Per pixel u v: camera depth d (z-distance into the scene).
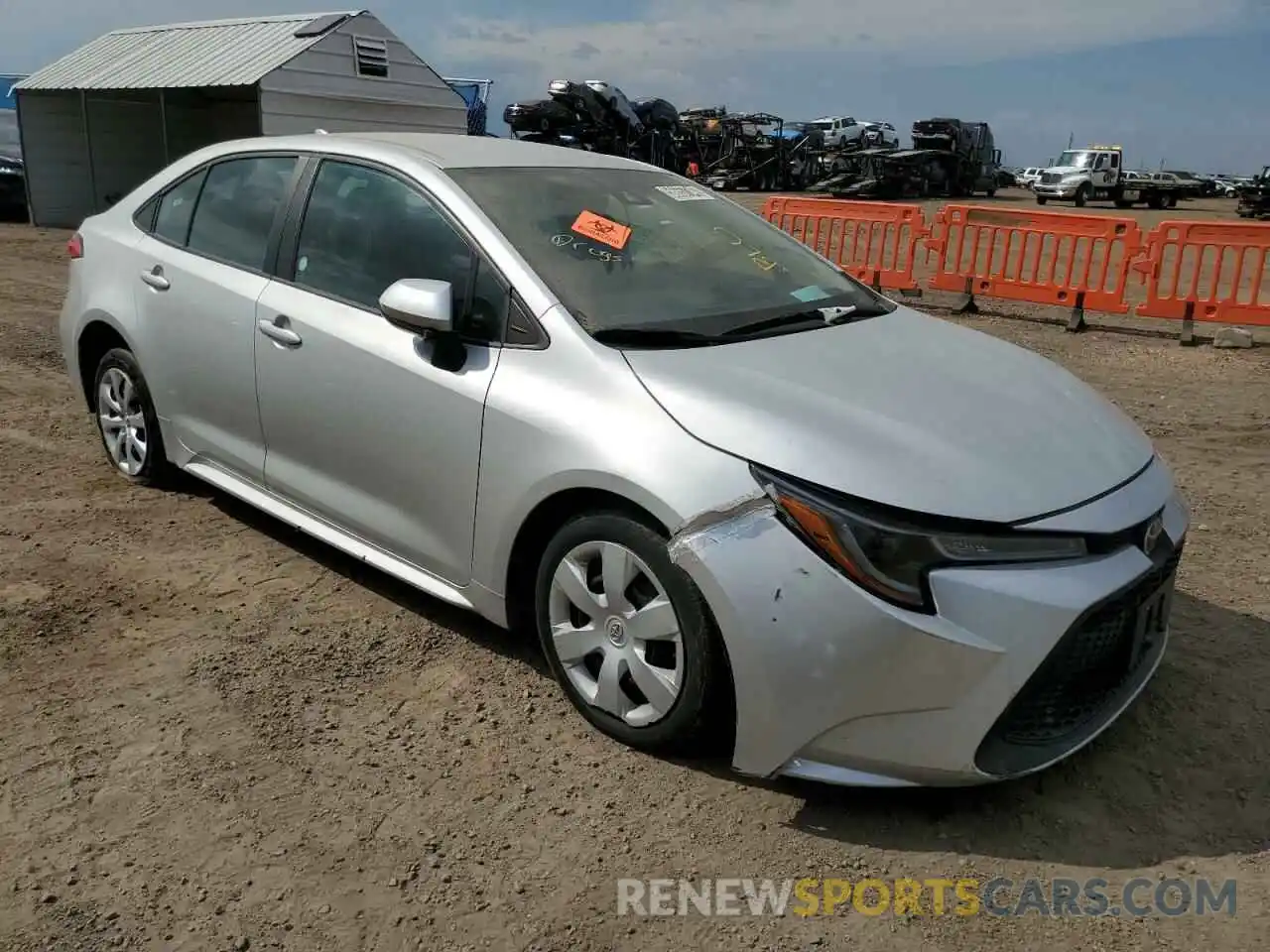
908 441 2.74
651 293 3.38
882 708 2.54
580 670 3.13
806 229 12.49
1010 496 2.63
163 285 4.39
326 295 3.74
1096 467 2.87
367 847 2.62
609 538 2.90
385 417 3.45
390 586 4.04
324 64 15.98
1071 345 9.30
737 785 2.90
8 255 13.92
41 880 2.47
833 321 3.59
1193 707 3.35
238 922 2.37
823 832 2.73
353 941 2.34
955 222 10.94
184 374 4.33
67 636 3.58
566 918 2.42
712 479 2.68
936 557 2.51
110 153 18.89
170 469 4.86
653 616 2.83
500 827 2.71
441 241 3.48
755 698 2.62
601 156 4.29
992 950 2.37
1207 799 2.90
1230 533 4.86
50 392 6.73
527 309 3.20
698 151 33.41
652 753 3.01
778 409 2.80
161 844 2.61
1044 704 2.65
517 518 3.10
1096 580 2.61
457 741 3.07
